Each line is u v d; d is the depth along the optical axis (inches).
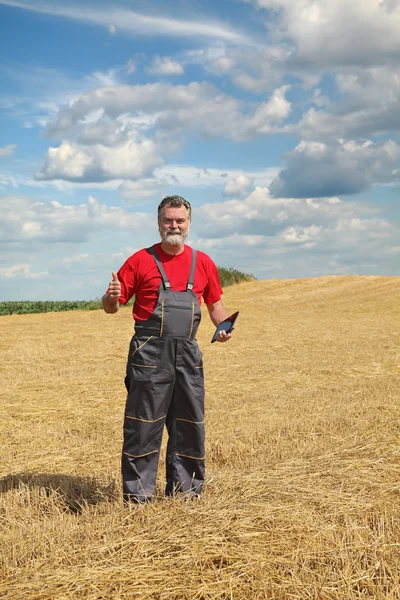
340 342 536.4
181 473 160.4
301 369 399.9
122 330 669.9
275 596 112.1
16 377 376.8
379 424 247.9
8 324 790.5
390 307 914.7
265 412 282.8
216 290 167.0
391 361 423.8
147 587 112.9
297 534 132.3
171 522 137.7
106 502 157.6
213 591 112.2
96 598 109.9
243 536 129.6
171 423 159.9
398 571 121.4
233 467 199.9
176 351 152.8
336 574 119.4
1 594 111.7
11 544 133.4
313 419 264.1
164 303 150.9
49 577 116.8
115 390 332.8
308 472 174.9
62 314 949.2
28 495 165.3
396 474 173.9
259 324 721.0
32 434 245.0
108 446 229.3
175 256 156.5
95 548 127.7
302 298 1079.6
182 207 152.6
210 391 335.0
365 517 143.7
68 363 433.1
